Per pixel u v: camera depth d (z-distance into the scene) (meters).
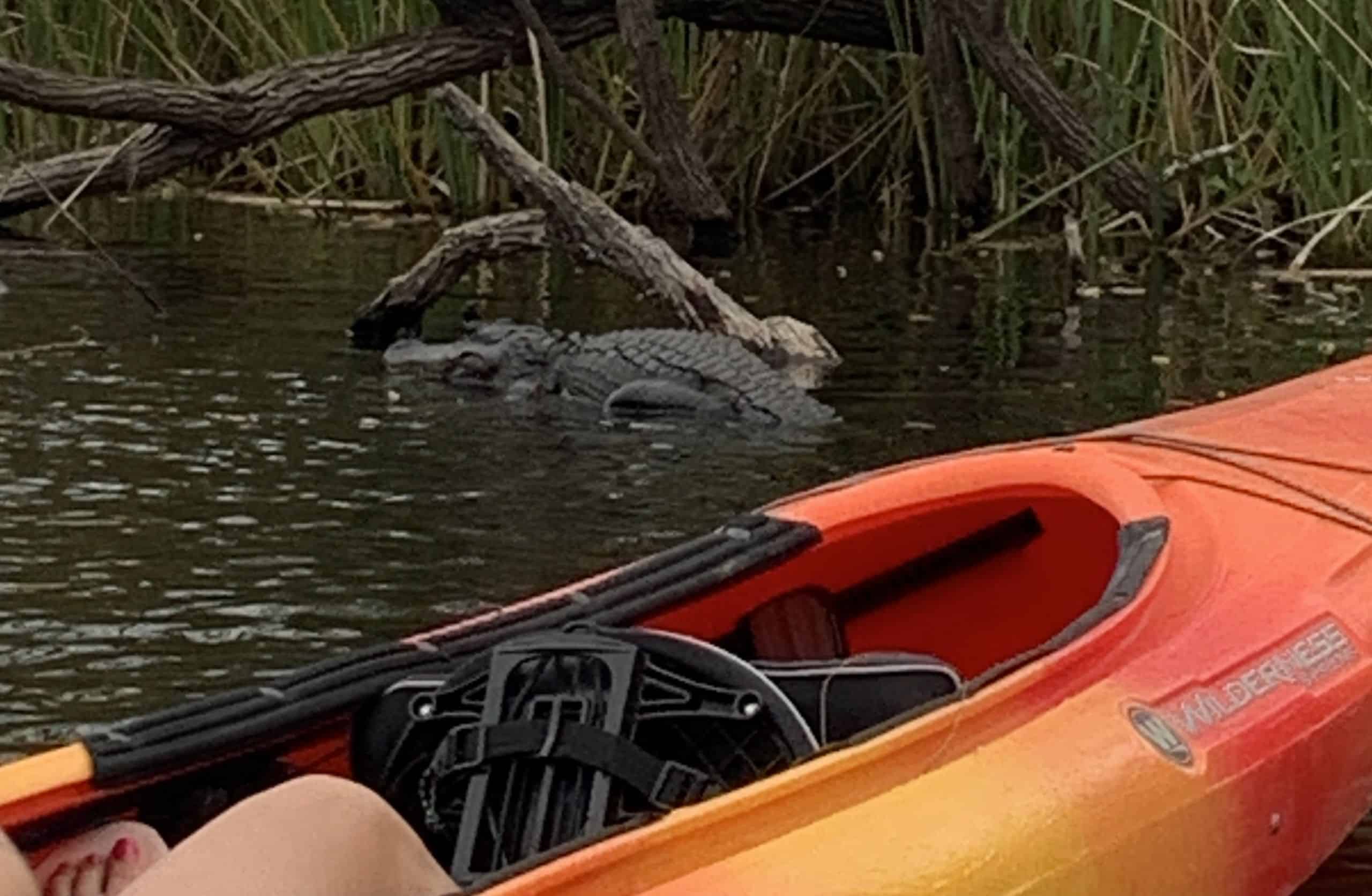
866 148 13.02
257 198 13.40
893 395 8.24
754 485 6.97
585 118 12.70
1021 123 11.77
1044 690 3.79
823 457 7.36
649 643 3.54
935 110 11.77
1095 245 11.20
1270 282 10.69
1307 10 10.83
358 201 13.16
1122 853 3.55
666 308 9.02
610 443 7.50
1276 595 4.33
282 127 10.17
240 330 9.30
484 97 12.32
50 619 5.55
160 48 12.95
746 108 12.96
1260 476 4.85
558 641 3.50
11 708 4.99
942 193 12.42
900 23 11.42
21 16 12.70
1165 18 11.16
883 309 10.03
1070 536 4.84
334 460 7.17
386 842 3.12
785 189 13.20
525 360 8.30
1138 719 3.79
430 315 9.80
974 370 8.68
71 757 3.46
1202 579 4.34
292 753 3.73
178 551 6.11
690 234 11.68
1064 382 8.46
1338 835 4.25
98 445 7.26
